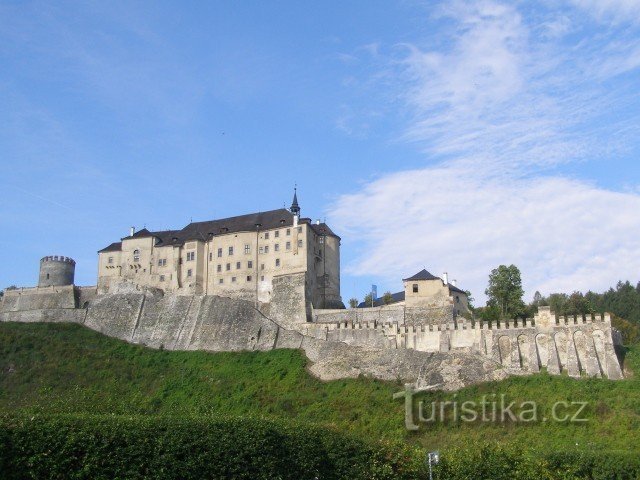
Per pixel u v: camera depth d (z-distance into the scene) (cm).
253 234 15750
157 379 13175
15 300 17288
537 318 11925
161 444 5875
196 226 17000
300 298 14562
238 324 14538
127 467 5703
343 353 12631
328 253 15988
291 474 6319
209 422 6259
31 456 5456
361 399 11119
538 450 7662
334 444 6756
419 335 12662
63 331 15575
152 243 16562
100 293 16675
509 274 14600
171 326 15275
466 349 12181
